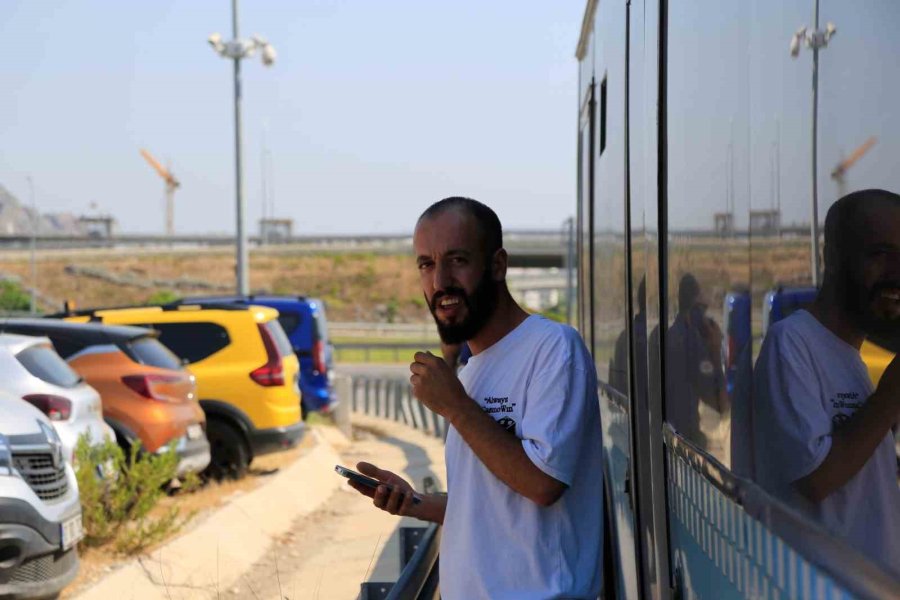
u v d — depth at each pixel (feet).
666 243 11.27
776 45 7.19
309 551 37.70
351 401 99.04
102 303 376.48
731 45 8.38
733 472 8.01
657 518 11.78
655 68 11.82
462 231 9.97
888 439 5.47
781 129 7.02
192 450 42.70
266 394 48.75
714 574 8.65
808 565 6.22
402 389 88.38
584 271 24.53
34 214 231.71
